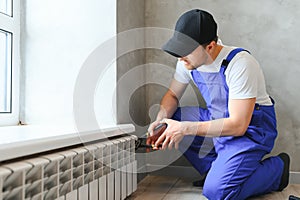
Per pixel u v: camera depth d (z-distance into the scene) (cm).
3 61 170
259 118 179
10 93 172
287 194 185
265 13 219
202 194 179
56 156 99
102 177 132
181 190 189
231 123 165
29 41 178
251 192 170
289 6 217
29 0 179
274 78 218
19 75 177
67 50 176
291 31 217
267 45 219
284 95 217
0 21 162
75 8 176
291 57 217
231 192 161
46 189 96
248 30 221
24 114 177
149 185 202
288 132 216
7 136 100
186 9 229
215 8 225
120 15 181
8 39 173
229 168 164
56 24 177
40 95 177
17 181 81
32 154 97
